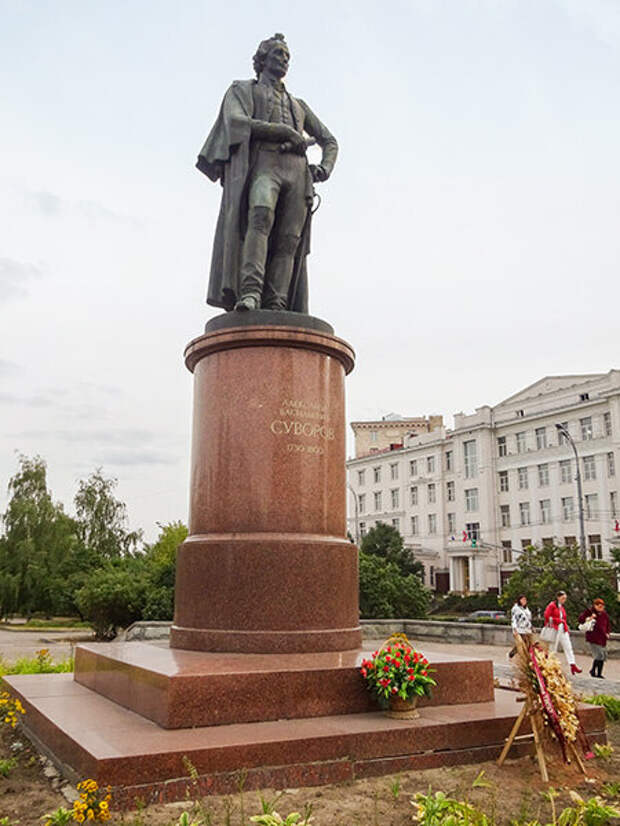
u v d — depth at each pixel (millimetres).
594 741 5773
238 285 8070
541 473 55781
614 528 49156
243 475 6867
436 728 5059
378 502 72000
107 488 49844
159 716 4973
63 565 42594
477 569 58031
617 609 22047
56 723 5035
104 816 3686
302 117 8758
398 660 5223
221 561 6547
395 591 24453
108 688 6133
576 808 4215
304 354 7273
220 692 5016
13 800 4273
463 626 17984
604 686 11109
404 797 4328
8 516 42875
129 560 41094
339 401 7477
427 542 64875
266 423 6977
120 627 25344
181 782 4195
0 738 5848
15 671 9008
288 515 6789
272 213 8078
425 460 66062
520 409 58156
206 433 7195
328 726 4953
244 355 7184
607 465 50531
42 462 44875
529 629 12766
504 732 5293
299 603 6434
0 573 41156
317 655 6129
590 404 51781
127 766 4109
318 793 4363
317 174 8648
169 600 22578
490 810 4105
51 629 36531
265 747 4496
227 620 6410
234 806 4074
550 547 24281
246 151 8094
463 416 62406
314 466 7035
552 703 4984
